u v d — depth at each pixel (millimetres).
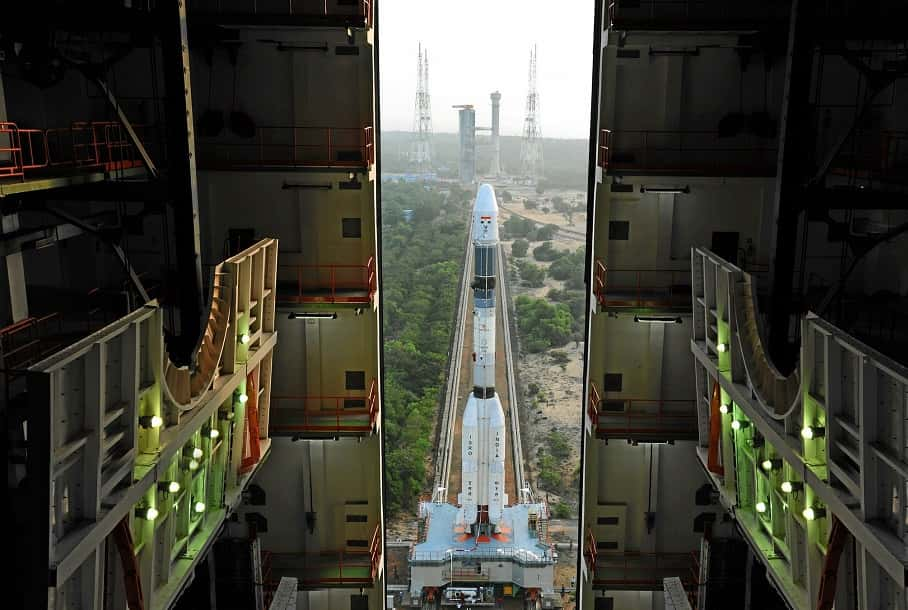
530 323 131250
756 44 23578
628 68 24250
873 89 18500
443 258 181500
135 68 23344
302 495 26641
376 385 25766
